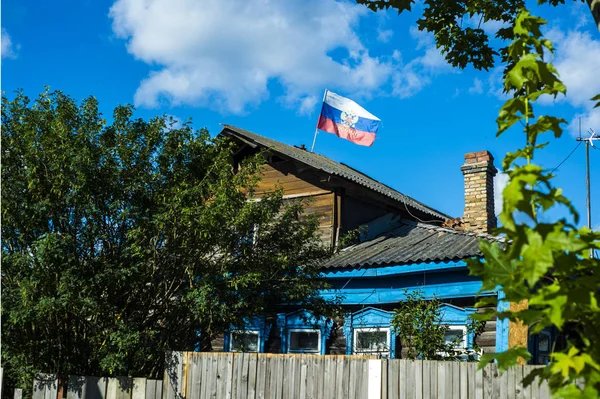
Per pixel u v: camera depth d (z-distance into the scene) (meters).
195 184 10.50
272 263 10.78
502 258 2.33
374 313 12.35
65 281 9.03
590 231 2.37
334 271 12.74
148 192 10.36
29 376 9.70
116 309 9.60
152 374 10.04
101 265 9.71
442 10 7.13
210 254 10.77
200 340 10.80
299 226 11.66
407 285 12.13
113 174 9.98
